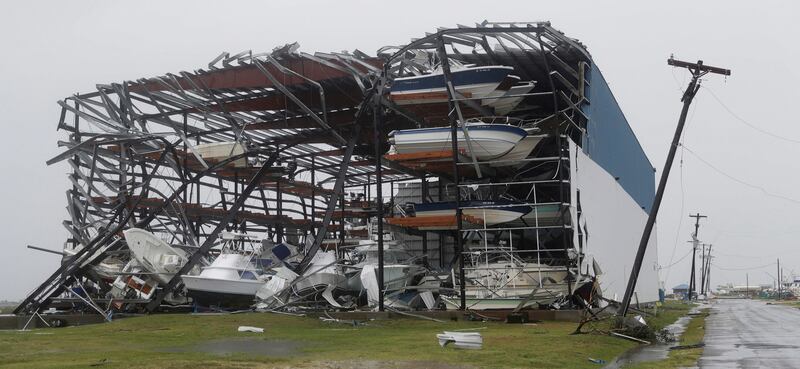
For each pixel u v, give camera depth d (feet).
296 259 126.62
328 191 166.71
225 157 137.08
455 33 96.43
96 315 107.45
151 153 137.90
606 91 134.51
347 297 121.70
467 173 122.31
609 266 129.90
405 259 134.62
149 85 127.54
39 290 115.75
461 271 99.09
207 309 111.45
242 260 112.06
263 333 74.79
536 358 50.60
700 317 139.54
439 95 107.55
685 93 85.30
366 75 110.73
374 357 50.57
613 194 139.13
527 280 103.65
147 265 114.52
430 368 44.60
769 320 122.62
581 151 108.88
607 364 50.01
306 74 116.16
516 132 104.22
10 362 46.70
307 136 135.74
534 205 102.78
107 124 133.90
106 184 132.26
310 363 46.68
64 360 47.73
